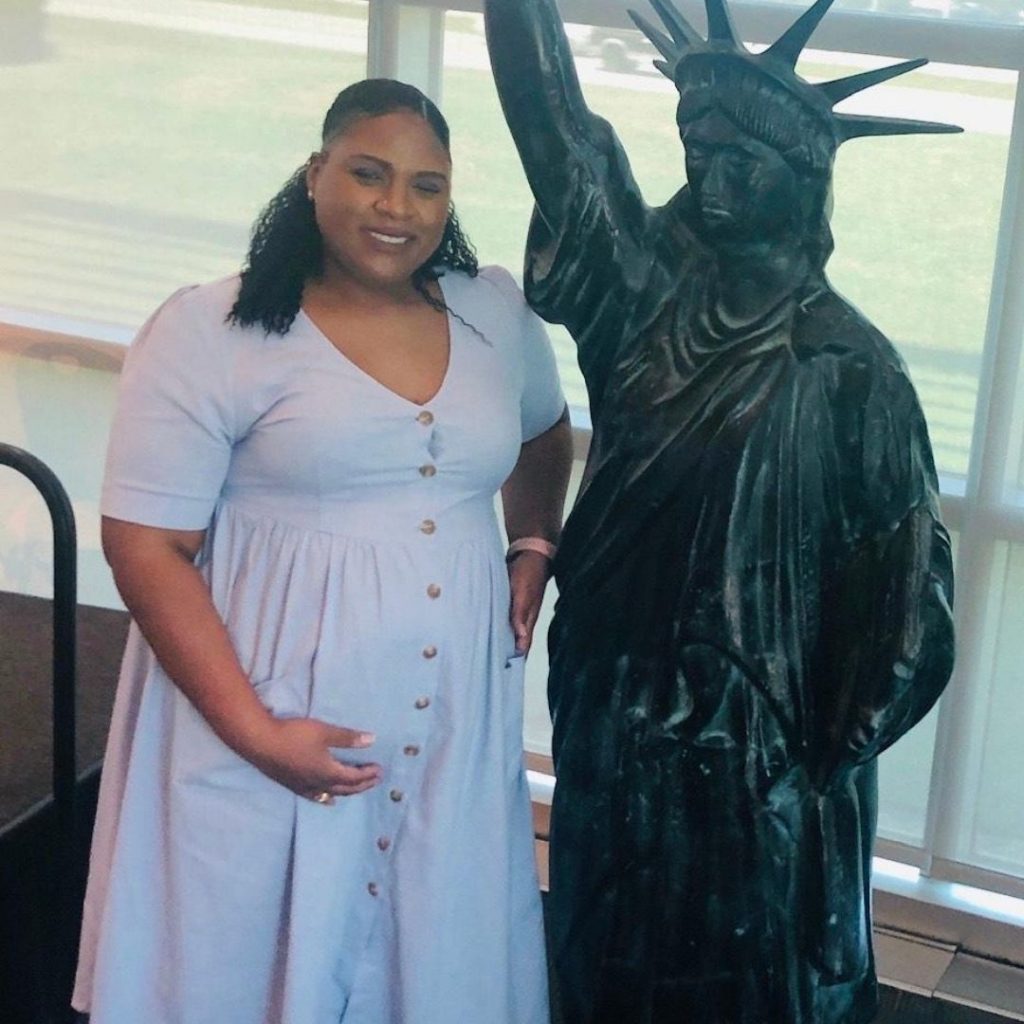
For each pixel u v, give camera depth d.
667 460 1.46
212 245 2.83
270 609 1.44
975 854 2.52
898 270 2.35
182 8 2.71
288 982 1.49
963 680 2.44
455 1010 1.56
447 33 2.55
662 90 2.43
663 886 1.58
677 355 1.47
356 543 1.43
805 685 1.50
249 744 1.40
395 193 1.36
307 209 1.41
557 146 1.44
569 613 1.58
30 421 3.05
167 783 1.51
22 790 1.82
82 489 3.05
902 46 2.24
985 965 2.40
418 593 1.44
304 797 1.45
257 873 1.48
